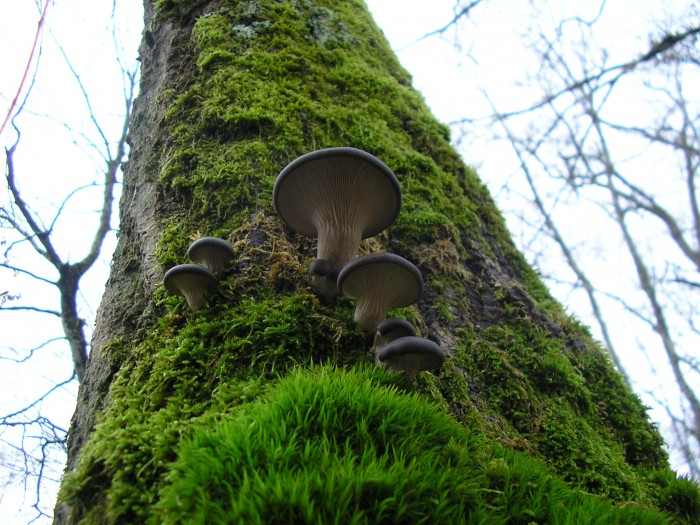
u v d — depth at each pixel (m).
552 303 4.55
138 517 1.83
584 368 3.92
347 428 1.91
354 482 1.58
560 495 2.11
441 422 2.17
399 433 1.97
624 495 2.86
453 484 1.78
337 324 2.78
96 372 2.92
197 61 4.43
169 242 3.28
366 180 2.95
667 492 3.07
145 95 5.01
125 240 3.79
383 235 3.87
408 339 2.43
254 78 4.23
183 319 2.84
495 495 2.01
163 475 1.89
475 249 4.29
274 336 2.60
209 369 2.48
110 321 3.16
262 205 3.38
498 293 4.00
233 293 2.87
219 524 1.46
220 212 3.37
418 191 4.34
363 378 2.33
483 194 5.31
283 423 1.81
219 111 3.91
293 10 5.11
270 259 3.08
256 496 1.48
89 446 2.14
